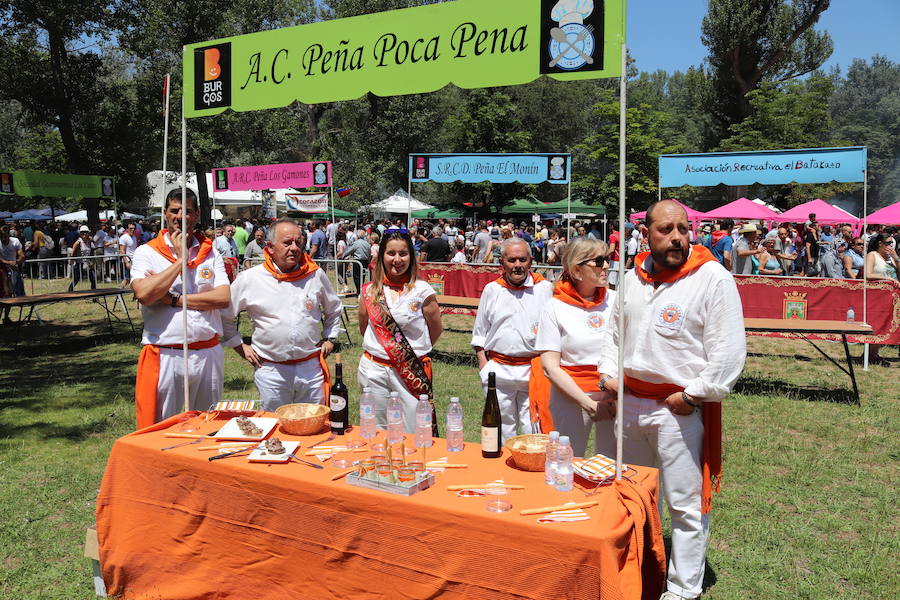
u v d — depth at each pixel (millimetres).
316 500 2631
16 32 22609
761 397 7395
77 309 14312
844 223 17891
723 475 5047
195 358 3965
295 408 3555
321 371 4195
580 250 3436
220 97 3584
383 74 3061
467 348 10203
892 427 6258
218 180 13688
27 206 42125
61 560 3736
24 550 3836
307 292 4039
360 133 40406
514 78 2693
